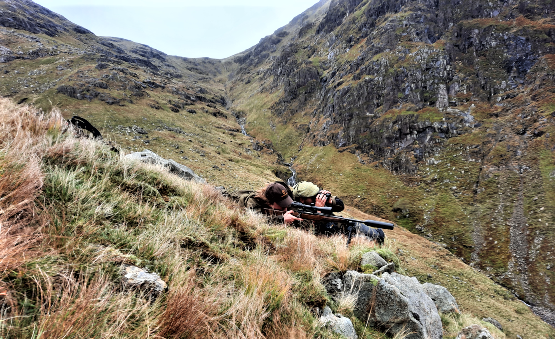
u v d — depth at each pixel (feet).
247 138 498.69
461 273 176.45
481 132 348.38
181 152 294.25
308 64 647.56
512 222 248.93
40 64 470.80
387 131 391.45
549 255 210.38
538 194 259.80
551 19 422.82
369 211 309.22
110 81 434.30
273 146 514.27
